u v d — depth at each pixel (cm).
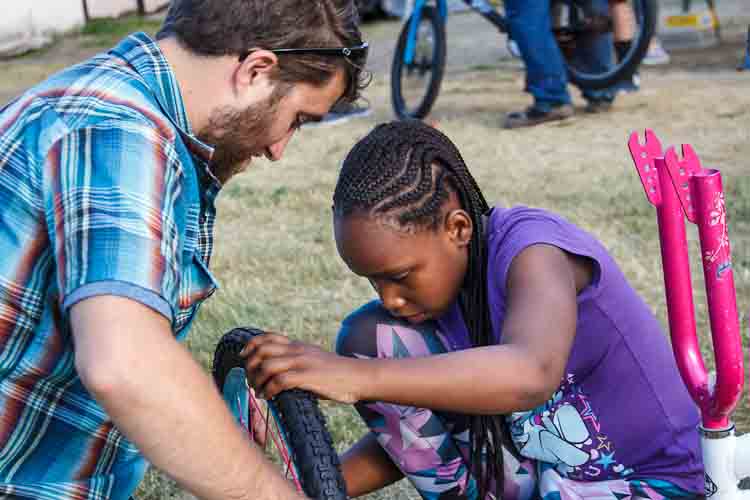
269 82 154
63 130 143
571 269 178
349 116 758
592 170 568
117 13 1584
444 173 176
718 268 152
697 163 159
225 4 149
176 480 135
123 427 131
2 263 145
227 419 135
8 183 145
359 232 170
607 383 188
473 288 181
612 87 706
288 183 589
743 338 342
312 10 151
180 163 148
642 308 192
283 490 141
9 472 156
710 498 163
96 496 161
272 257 458
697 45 978
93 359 126
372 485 221
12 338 148
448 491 203
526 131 683
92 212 135
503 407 157
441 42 716
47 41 1366
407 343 198
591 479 195
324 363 161
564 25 754
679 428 190
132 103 147
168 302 135
